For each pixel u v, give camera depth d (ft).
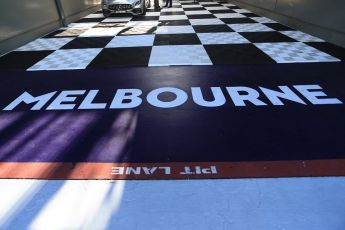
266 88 9.94
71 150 6.82
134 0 24.45
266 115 8.21
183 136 7.30
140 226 4.81
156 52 14.43
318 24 16.11
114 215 5.03
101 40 17.11
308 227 4.71
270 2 22.29
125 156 6.57
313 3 16.29
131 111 8.64
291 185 5.62
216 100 9.19
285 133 7.34
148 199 5.36
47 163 6.38
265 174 5.92
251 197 5.35
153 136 7.33
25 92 10.07
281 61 12.57
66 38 17.81
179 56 13.69
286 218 4.89
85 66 12.57
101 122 8.04
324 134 7.26
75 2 24.30
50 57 13.97
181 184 5.71
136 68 12.21
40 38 17.90
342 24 14.10
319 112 8.31
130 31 19.36
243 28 19.30
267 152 6.61
